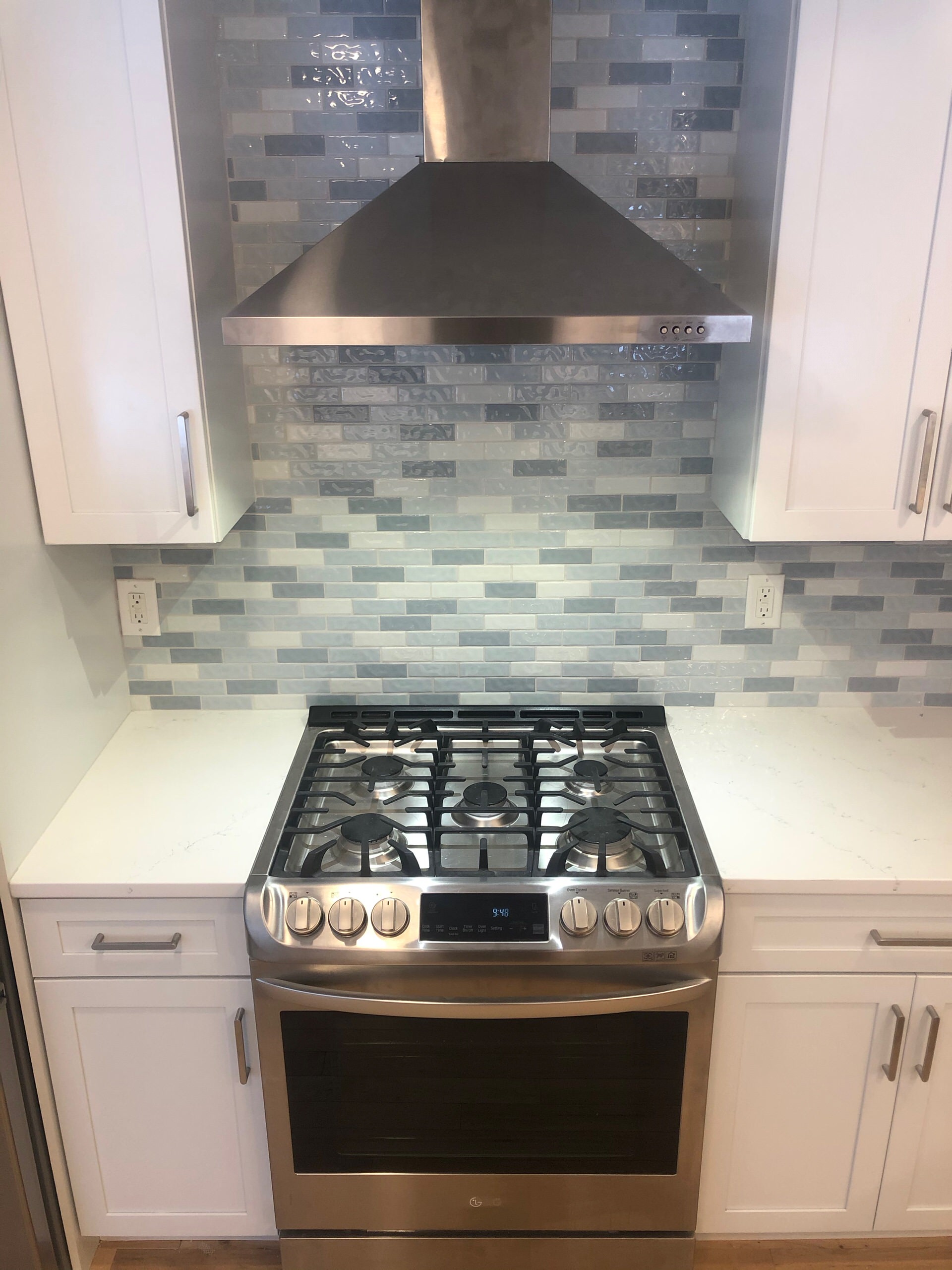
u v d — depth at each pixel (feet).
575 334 4.96
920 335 5.77
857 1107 6.33
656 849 6.09
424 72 5.64
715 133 6.50
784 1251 6.95
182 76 5.57
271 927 5.63
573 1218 6.36
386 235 5.43
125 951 5.95
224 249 6.42
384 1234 6.50
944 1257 6.88
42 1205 6.30
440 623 7.53
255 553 7.36
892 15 5.23
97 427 5.93
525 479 7.17
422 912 5.65
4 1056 5.75
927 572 7.38
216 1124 6.39
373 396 6.98
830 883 5.73
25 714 5.98
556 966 5.64
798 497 6.11
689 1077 5.97
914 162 5.48
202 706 7.70
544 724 7.21
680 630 7.55
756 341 6.03
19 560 5.91
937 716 7.62
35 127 5.38
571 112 6.48
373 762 6.69
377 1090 6.05
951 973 5.99
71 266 5.62
